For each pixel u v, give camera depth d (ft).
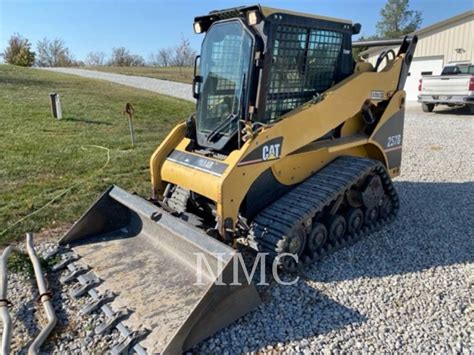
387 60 15.26
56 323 9.07
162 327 8.58
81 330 8.93
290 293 10.61
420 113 48.65
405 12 163.43
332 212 12.59
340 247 13.02
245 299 9.37
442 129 36.63
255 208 11.55
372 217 14.38
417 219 15.72
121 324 8.80
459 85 44.98
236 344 8.70
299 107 11.80
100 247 11.82
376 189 13.98
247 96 10.91
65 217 15.19
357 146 14.58
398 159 15.81
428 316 9.73
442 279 11.39
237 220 10.68
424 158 25.84
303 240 11.61
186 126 13.05
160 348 8.04
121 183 19.17
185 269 10.33
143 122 35.94
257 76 10.91
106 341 8.57
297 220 10.82
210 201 12.08
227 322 9.13
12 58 107.55
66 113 36.96
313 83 12.52
